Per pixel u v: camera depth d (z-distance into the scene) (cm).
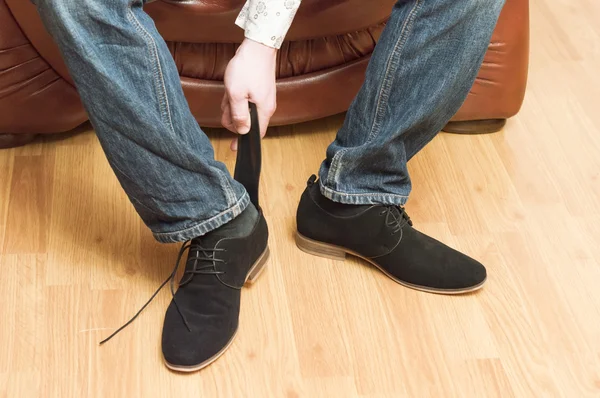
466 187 149
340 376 113
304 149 156
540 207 146
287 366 114
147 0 110
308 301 124
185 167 104
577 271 133
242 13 111
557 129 166
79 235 132
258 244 120
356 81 148
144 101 101
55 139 152
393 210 124
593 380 116
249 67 107
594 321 125
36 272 125
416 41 108
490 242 138
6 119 142
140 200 109
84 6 94
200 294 114
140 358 114
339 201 121
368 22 139
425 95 111
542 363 118
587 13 205
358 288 127
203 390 110
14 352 113
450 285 125
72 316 119
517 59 152
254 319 121
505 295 128
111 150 103
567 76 182
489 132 164
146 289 124
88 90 99
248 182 117
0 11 130
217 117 148
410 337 120
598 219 144
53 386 109
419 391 112
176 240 112
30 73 138
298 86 146
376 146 113
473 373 115
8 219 134
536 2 208
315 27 135
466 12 105
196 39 135
